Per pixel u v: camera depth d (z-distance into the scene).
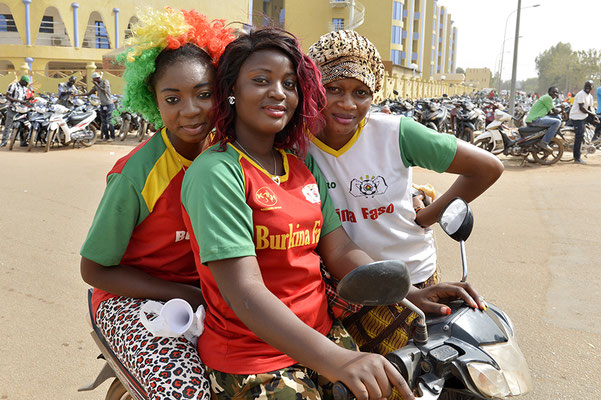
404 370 1.45
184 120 1.80
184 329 1.62
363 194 1.96
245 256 1.46
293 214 1.59
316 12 36.28
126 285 1.87
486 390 1.48
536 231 5.89
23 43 28.00
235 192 1.50
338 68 1.80
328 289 1.83
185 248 1.95
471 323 1.66
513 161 11.07
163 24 1.79
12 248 5.00
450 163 1.98
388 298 1.36
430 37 68.75
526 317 3.80
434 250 2.22
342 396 1.32
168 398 1.53
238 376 1.54
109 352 1.88
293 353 1.38
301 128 1.79
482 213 6.73
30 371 3.06
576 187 8.32
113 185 1.83
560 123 10.28
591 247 5.30
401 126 1.97
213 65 1.83
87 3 29.19
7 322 3.61
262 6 38.38
